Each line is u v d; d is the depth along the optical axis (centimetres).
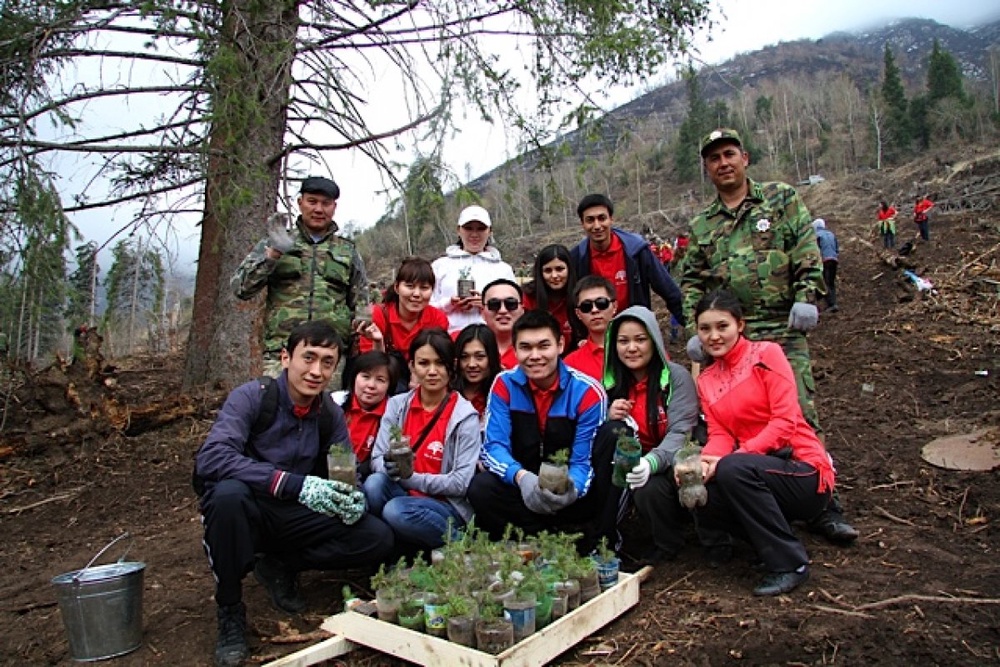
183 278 723
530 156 630
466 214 489
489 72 593
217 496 283
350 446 340
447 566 279
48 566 431
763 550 303
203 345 788
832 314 1185
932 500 411
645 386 365
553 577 279
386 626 269
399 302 442
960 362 791
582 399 353
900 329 967
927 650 246
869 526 377
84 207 698
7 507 539
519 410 357
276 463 315
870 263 1554
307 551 312
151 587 368
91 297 600
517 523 349
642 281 467
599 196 452
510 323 428
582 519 362
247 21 637
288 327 432
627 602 295
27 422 650
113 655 289
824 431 591
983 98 6172
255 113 588
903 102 5544
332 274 445
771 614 276
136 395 845
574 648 269
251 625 307
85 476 593
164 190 676
